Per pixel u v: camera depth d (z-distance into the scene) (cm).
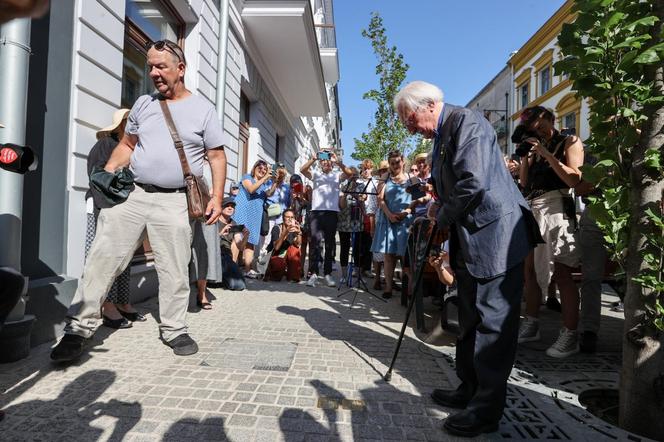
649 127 204
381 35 1399
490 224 193
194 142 293
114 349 288
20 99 262
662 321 192
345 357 290
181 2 538
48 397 211
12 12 83
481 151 194
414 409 215
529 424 201
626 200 220
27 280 263
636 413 205
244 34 786
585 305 324
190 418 195
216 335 332
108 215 273
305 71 1017
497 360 190
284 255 645
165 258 289
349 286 599
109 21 381
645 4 201
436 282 445
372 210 691
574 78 218
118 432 181
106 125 380
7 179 253
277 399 219
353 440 183
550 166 326
